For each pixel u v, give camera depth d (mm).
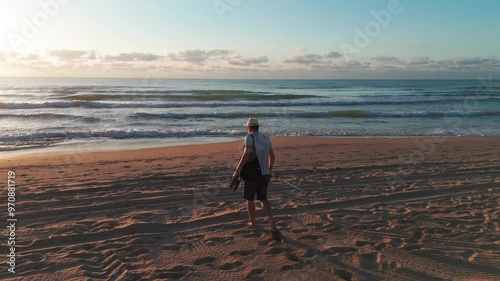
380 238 4852
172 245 4570
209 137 15102
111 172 8305
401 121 20844
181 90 41688
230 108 25547
